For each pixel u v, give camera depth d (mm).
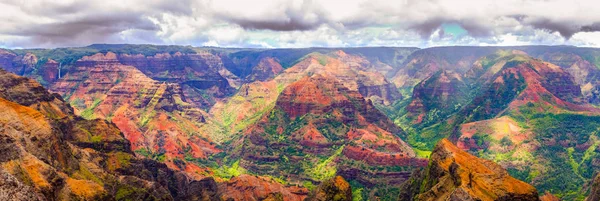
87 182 162000
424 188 191125
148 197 190625
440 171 179500
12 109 170625
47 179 140375
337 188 195875
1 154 135125
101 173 193500
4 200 91312
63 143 185875
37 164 142000
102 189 163000
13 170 131375
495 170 166625
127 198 184875
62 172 165250
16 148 141000
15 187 97250
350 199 199250
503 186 156125
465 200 149375
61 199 142500
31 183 132625
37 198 101188
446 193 166000
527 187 157375
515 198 152875
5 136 142000
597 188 198000
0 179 95562
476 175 160750
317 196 196375
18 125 165875
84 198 152000
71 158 185250
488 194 153750
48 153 166875
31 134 167125
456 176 164375
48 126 179000
